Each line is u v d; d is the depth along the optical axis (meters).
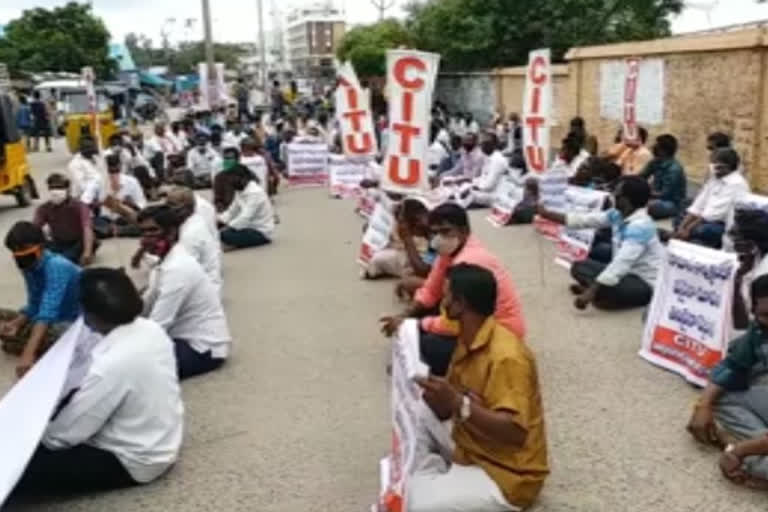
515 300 5.54
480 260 5.48
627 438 5.02
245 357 6.76
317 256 10.65
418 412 3.86
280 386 6.09
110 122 25.22
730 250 6.91
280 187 18.45
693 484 4.45
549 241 10.73
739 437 4.65
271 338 7.25
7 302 8.94
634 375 6.03
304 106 36.25
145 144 19.23
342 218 13.69
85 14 54.62
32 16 53.50
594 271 8.00
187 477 4.73
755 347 4.59
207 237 7.84
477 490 3.88
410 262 7.40
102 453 4.43
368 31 34.84
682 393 5.68
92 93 15.12
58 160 26.61
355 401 5.75
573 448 4.91
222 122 24.53
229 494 4.53
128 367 4.40
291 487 4.58
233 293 8.90
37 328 6.11
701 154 15.20
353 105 12.23
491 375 3.77
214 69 29.52
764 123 13.02
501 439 3.74
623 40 27.45
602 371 6.13
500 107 28.08
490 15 28.83
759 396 4.61
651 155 12.57
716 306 5.67
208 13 29.25
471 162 15.00
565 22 27.98
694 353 5.82
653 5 27.52
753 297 4.55
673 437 5.01
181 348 6.22
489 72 29.06
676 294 6.05
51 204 9.45
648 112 17.41
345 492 4.51
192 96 53.94
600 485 4.47
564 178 10.70
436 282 5.75
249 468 4.82
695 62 15.27
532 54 9.22
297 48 99.44
